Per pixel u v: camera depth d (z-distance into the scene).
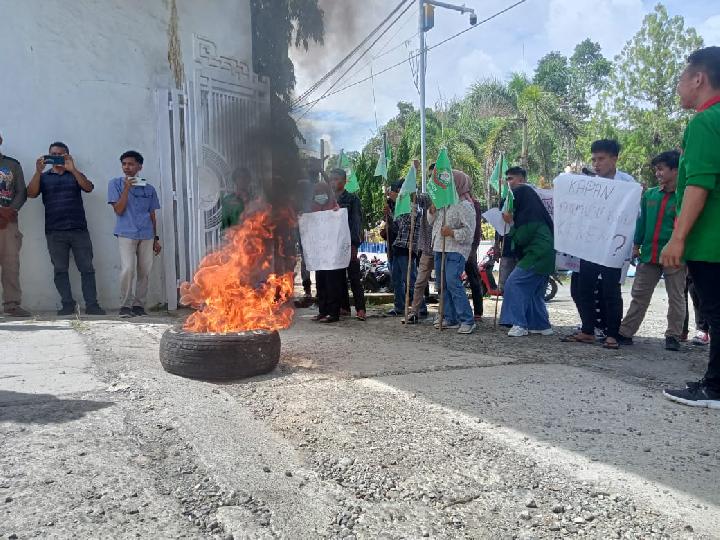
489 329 7.56
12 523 2.27
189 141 8.64
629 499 2.62
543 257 6.81
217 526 2.33
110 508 2.42
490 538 2.30
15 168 7.51
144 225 7.93
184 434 3.25
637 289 6.40
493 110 37.81
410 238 7.99
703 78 4.01
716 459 3.08
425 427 3.50
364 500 2.59
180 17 9.09
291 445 3.20
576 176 6.30
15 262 7.54
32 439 3.12
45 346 5.56
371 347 6.03
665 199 6.14
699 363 5.48
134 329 6.57
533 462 3.01
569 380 4.65
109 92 8.30
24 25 7.81
